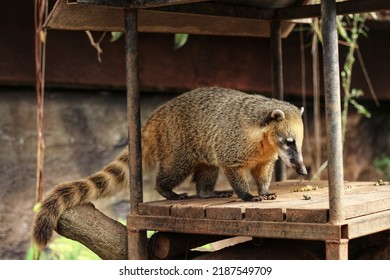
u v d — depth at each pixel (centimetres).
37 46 778
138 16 674
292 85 1013
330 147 518
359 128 1084
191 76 959
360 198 583
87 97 920
